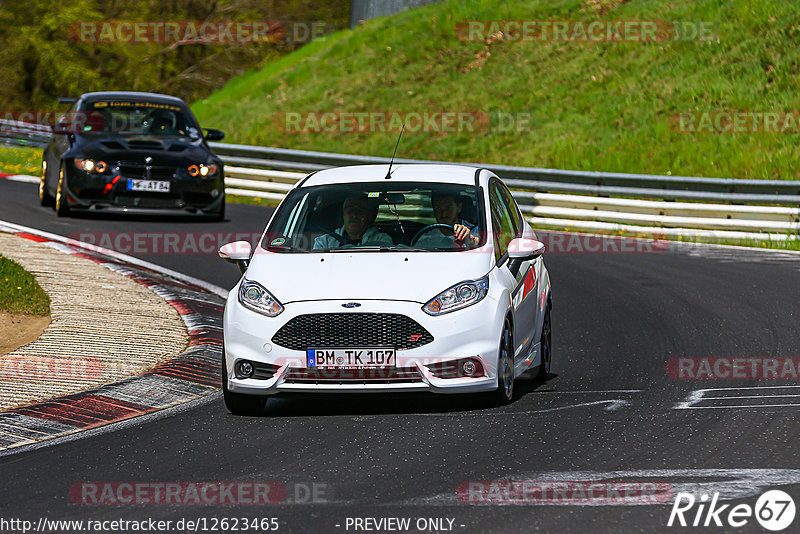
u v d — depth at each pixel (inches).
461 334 1077.8
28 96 5433.1
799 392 1157.1
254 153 3253.0
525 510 767.7
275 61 5408.5
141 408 1157.1
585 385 1241.4
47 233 2299.5
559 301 1811.0
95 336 1440.7
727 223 2497.5
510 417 1073.5
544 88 3969.0
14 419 1082.7
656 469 869.8
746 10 3964.1
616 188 2719.0
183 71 5595.5
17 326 1510.8
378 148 3887.8
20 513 792.3
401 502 796.6
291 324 1079.6
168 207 2471.7
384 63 4424.2
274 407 1167.6
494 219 1213.7
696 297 1800.0
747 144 3334.2
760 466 868.6
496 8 4530.0
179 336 1483.8
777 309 1676.9
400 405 1154.7
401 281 1096.2
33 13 5423.2
